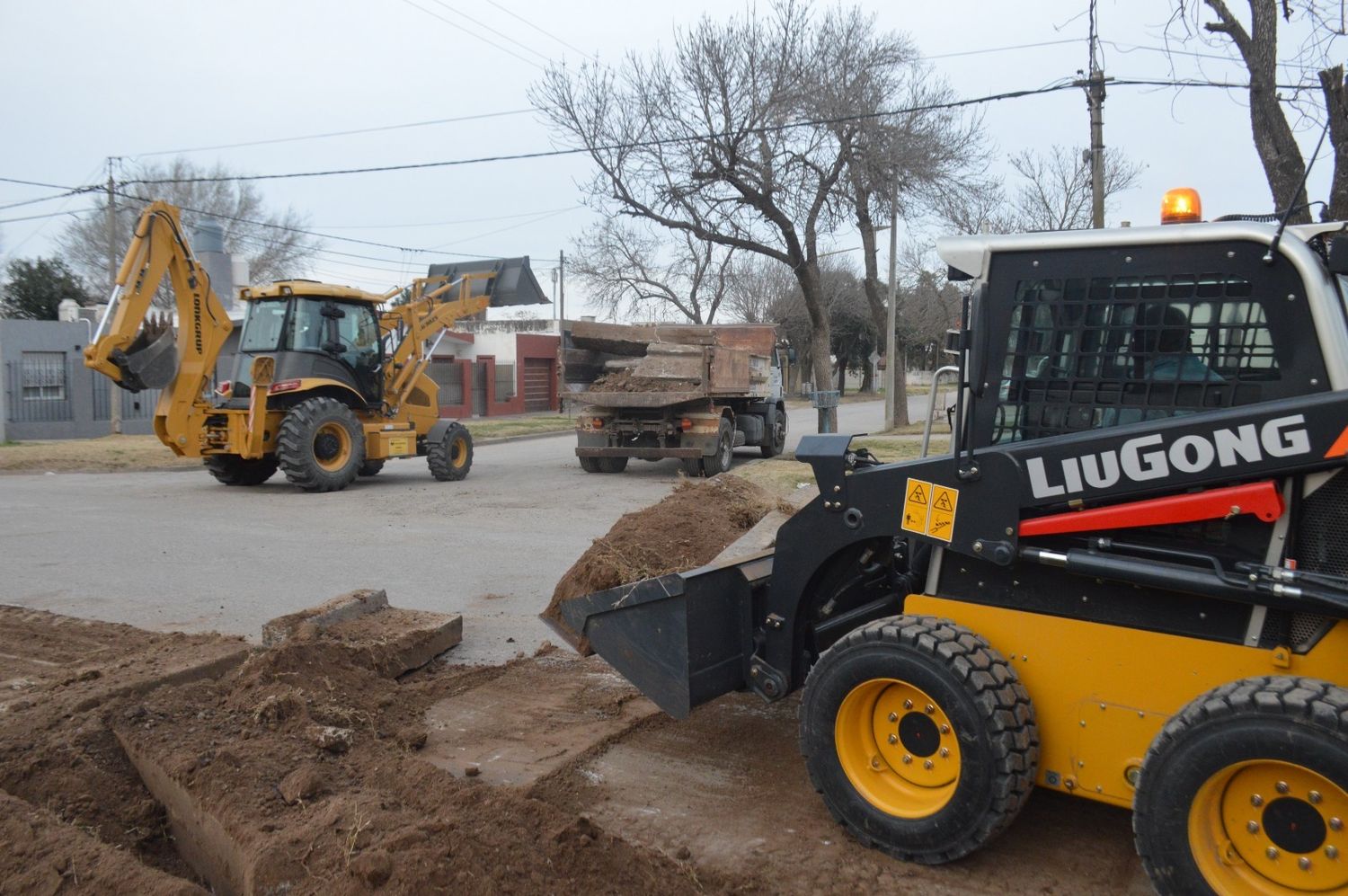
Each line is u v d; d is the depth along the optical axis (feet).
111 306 43.06
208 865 11.93
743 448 77.92
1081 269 11.88
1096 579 11.59
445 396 114.42
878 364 197.98
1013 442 12.25
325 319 48.49
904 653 11.98
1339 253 10.39
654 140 76.74
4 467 55.26
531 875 10.43
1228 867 10.07
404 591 27.07
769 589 14.66
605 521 39.11
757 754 15.94
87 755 13.62
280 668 16.81
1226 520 10.77
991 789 11.45
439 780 12.53
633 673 15.34
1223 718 9.80
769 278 163.22
